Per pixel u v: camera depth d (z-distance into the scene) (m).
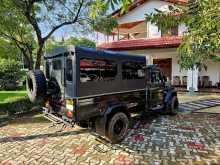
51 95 7.85
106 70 7.73
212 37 3.18
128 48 20.72
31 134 8.81
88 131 8.97
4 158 6.69
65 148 7.34
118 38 22.48
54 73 7.73
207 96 17.11
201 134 8.45
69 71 6.97
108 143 7.73
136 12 22.23
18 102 13.80
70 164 6.20
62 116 7.41
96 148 7.30
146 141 7.84
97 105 7.43
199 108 13.08
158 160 6.36
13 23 14.29
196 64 4.25
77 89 6.83
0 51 18.58
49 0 15.35
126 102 8.49
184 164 6.09
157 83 10.48
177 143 7.58
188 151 6.91
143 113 9.83
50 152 7.04
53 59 7.77
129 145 7.52
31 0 14.30
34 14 15.34
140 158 6.51
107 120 7.61
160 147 7.28
